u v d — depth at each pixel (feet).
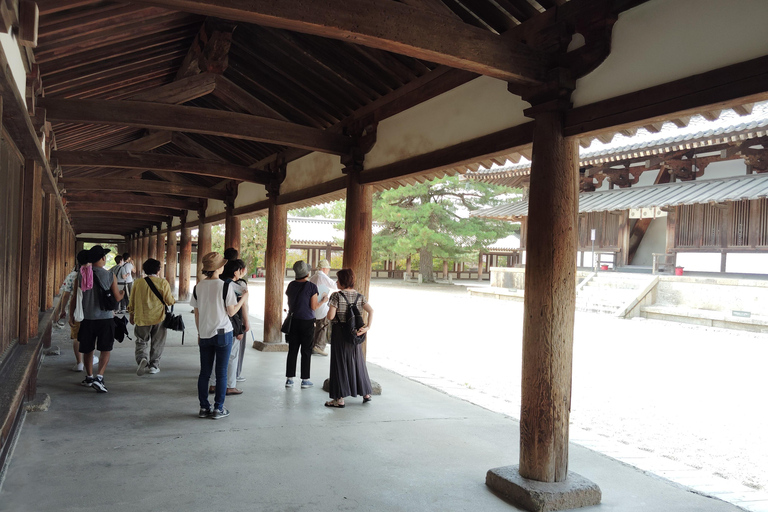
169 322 22.72
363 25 10.26
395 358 32.04
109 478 11.93
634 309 60.23
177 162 30.04
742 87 9.48
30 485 11.36
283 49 21.97
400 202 117.19
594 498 11.85
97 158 27.86
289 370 21.27
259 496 11.44
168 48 22.94
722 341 43.42
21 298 16.38
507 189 114.42
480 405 20.25
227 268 17.92
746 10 9.54
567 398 12.26
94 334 19.21
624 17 11.56
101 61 20.79
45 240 24.86
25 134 13.09
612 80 11.66
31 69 14.65
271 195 31.86
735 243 63.98
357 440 15.35
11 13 9.05
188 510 10.65
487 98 15.47
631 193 74.33
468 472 13.39
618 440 18.13
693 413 21.94
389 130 20.66
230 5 9.11
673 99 10.45
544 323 12.10
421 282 127.24
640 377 28.99
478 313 61.82
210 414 16.69
